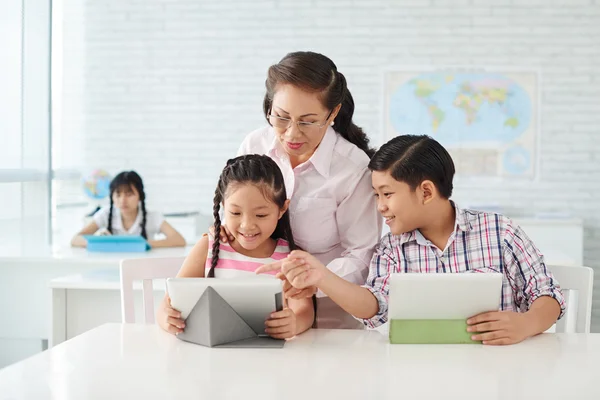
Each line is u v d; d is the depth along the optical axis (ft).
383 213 5.20
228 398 3.37
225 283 4.33
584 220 15.98
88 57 17.04
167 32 16.85
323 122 5.09
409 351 4.26
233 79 16.74
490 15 16.02
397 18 16.22
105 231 11.82
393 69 16.26
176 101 16.90
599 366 3.96
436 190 5.14
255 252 5.25
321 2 16.40
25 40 11.16
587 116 15.92
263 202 4.86
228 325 4.34
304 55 5.02
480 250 5.34
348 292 4.74
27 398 3.37
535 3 15.92
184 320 4.45
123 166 17.06
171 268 6.02
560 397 3.43
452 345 4.42
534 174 16.03
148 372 3.79
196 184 16.92
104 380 3.65
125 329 4.78
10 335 10.10
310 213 5.66
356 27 16.34
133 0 16.89
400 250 5.45
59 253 10.21
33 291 10.02
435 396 3.43
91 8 16.97
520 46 15.99
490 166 16.11
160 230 12.30
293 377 3.72
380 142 16.33
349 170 5.65
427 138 5.21
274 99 5.03
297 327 4.59
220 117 16.80
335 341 4.50
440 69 16.15
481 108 16.08
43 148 11.43
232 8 16.66
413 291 4.36
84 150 17.13
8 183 10.64
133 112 17.01
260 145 5.95
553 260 9.24
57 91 17.08
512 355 4.19
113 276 9.06
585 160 15.96
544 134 16.01
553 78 15.96
